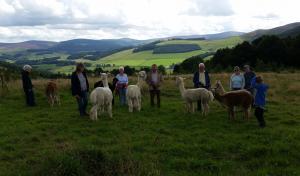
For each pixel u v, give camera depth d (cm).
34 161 1009
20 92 2392
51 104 2009
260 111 1435
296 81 3016
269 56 6644
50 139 1285
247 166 1003
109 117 1639
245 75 1752
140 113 1756
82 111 1678
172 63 13562
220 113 1731
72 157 850
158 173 898
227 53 7081
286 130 1374
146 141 1220
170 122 1550
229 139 1250
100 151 897
